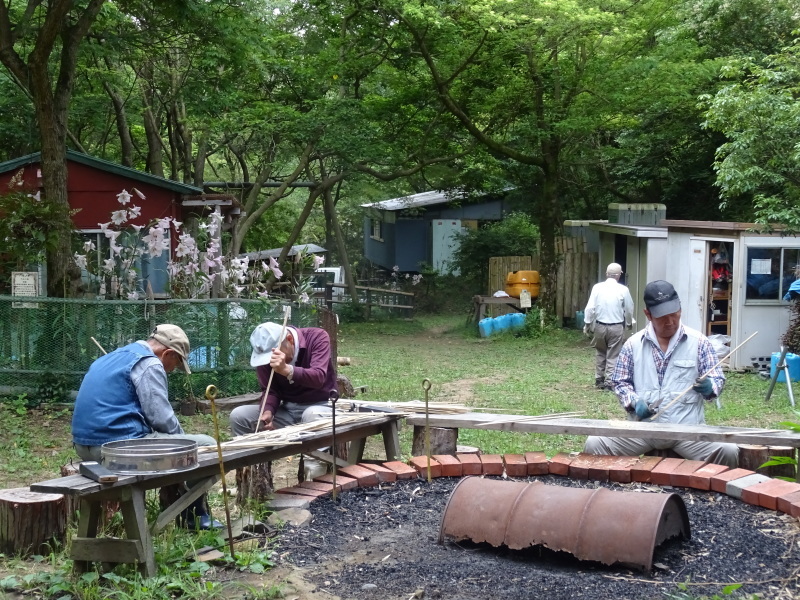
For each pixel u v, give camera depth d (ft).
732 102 46.65
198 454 15.53
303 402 20.94
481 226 114.01
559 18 63.10
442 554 14.98
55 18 38.81
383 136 76.89
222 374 38.19
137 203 51.55
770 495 16.79
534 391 43.65
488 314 83.25
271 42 69.56
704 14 70.64
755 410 37.76
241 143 89.86
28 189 42.09
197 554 14.98
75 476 14.23
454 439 20.94
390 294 100.68
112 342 36.94
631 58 70.74
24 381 37.17
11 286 41.19
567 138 73.82
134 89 78.43
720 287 54.03
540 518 14.48
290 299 47.67
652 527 13.80
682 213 86.58
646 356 20.20
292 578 13.93
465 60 70.54
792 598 12.69
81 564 14.34
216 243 44.16
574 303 77.41
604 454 20.44
